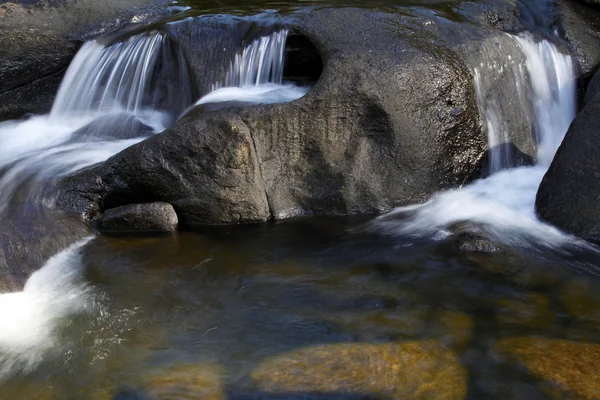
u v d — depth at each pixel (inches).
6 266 209.2
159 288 205.3
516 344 175.2
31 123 315.9
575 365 165.0
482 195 266.5
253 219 250.5
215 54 295.1
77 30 336.5
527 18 339.0
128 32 326.0
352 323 186.4
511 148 289.6
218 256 225.6
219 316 190.7
